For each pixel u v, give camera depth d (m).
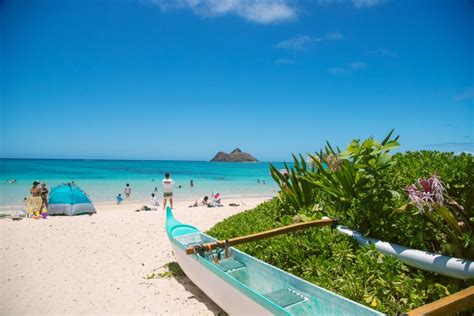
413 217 4.08
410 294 3.43
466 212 3.62
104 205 21.09
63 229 10.63
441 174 4.16
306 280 4.23
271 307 3.29
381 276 3.80
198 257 4.87
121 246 8.68
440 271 3.49
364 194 4.79
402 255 3.88
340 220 5.00
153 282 6.12
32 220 12.24
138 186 34.81
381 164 4.36
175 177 51.84
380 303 3.48
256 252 5.45
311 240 4.80
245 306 3.78
